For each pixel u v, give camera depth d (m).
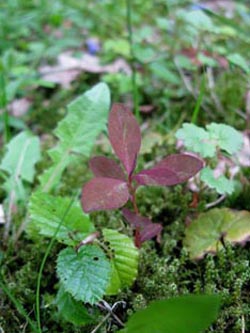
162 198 0.32
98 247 0.24
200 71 0.46
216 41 0.48
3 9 0.56
